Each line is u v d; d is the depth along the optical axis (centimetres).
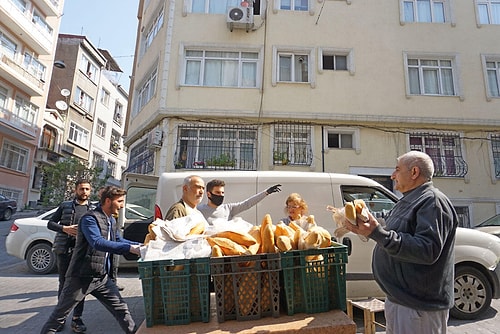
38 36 2198
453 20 1241
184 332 183
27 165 2273
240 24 1187
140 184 717
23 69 2109
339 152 1125
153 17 1427
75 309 400
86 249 308
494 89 1216
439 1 1280
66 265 402
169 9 1237
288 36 1215
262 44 1202
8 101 2077
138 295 555
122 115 3644
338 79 1182
